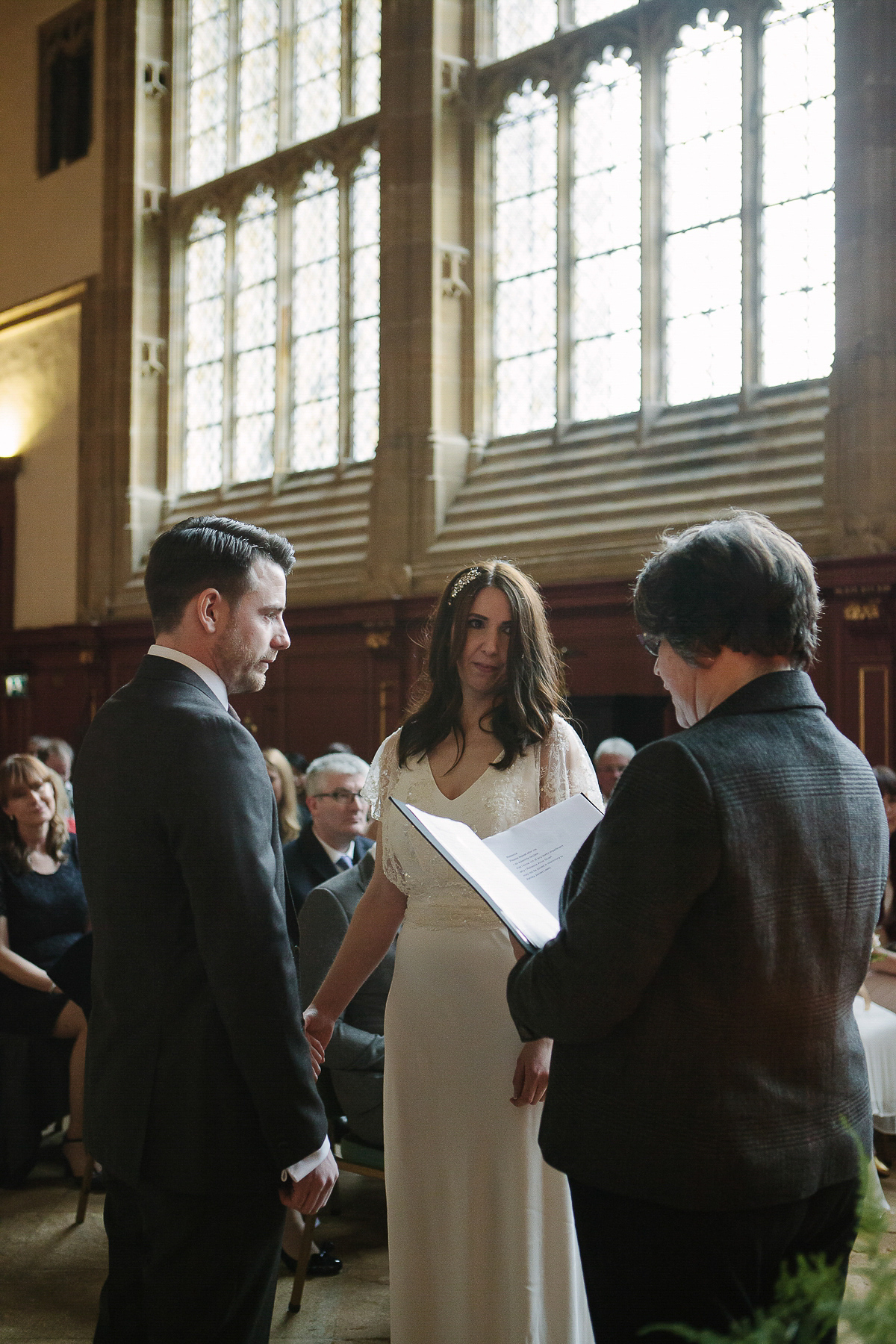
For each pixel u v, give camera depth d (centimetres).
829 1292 102
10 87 1700
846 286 862
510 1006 176
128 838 210
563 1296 256
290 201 1377
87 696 1498
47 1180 512
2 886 525
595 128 1098
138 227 1503
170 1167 205
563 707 281
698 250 1019
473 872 192
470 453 1162
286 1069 204
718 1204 157
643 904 157
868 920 173
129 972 210
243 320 1431
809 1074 165
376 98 1284
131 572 1484
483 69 1177
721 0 995
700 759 161
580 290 1106
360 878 418
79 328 1559
